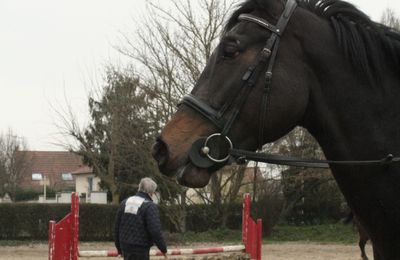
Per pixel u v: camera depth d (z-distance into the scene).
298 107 2.47
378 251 2.61
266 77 2.44
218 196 22.72
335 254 16.77
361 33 2.61
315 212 26.75
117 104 22.84
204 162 2.40
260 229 9.52
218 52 2.54
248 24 2.54
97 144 27.55
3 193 47.97
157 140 2.48
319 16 2.69
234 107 2.45
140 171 22.72
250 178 24.48
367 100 2.55
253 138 2.48
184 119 2.46
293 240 22.67
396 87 2.61
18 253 17.41
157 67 21.19
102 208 23.23
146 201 7.21
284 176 23.34
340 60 2.56
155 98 21.64
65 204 23.16
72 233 7.34
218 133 2.43
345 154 2.55
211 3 20.73
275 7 2.58
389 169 2.50
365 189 2.53
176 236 21.59
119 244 7.31
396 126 2.56
